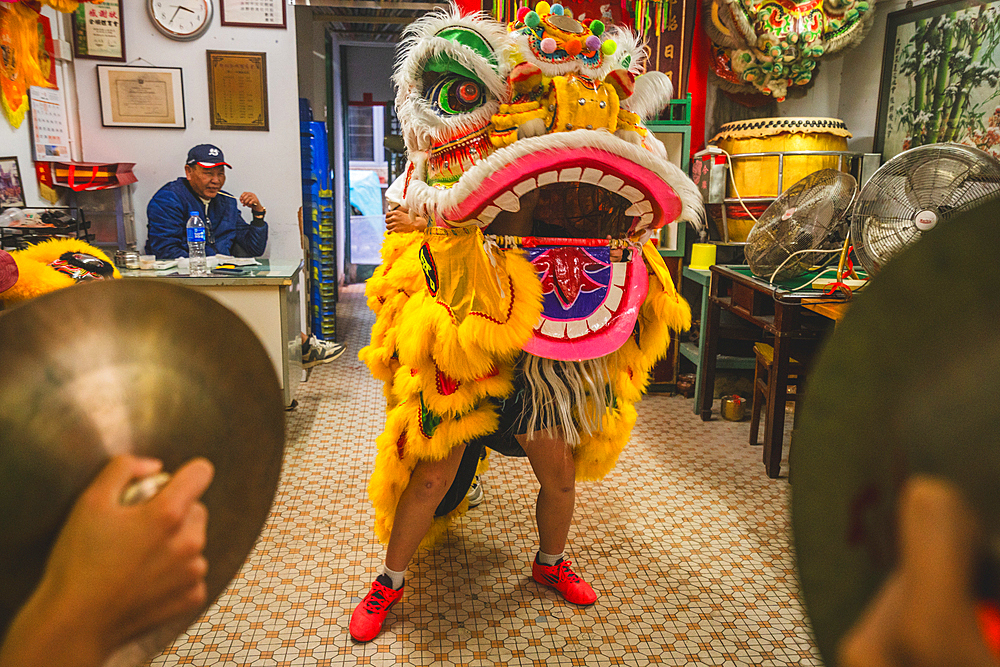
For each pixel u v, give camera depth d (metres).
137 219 4.42
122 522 0.38
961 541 0.26
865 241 2.48
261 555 2.30
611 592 2.12
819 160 3.63
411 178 1.86
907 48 3.56
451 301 1.72
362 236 8.34
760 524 2.55
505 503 2.71
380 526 1.99
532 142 1.61
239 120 4.40
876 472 0.29
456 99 1.74
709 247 3.87
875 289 0.29
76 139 4.25
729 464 3.10
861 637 0.29
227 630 1.91
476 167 1.64
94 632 0.37
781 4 3.74
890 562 0.28
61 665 0.36
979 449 0.25
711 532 2.49
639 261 1.90
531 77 1.66
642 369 2.00
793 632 1.94
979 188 2.25
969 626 0.26
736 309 3.33
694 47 4.00
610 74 1.77
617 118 1.77
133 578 0.38
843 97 4.07
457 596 2.08
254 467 0.47
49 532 0.38
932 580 0.27
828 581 0.31
